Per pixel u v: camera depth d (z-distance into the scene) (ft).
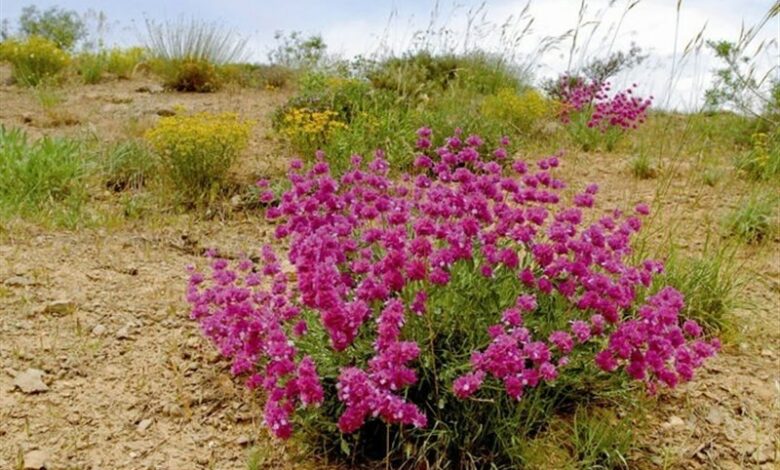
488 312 8.67
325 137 21.48
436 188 9.49
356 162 11.34
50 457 8.23
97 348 10.41
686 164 22.95
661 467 8.61
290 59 43.34
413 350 7.35
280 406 8.00
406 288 8.48
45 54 35.76
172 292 12.29
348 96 25.09
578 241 8.98
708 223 15.60
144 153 19.45
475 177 9.67
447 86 35.86
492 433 8.55
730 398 10.14
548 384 7.95
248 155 21.31
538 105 28.40
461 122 22.77
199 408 9.35
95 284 12.35
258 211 16.99
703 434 9.31
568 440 8.77
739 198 18.47
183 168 17.71
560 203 17.89
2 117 25.90
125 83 36.94
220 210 16.83
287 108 24.13
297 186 9.84
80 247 13.97
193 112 28.07
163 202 17.06
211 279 12.96
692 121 20.08
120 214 16.02
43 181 16.83
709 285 12.38
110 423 8.95
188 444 8.71
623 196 19.06
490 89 36.45
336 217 9.49
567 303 9.15
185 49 38.70
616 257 9.73
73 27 53.31
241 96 33.96
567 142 26.73
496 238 9.00
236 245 14.87
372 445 8.68
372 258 9.38
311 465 8.43
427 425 8.46
